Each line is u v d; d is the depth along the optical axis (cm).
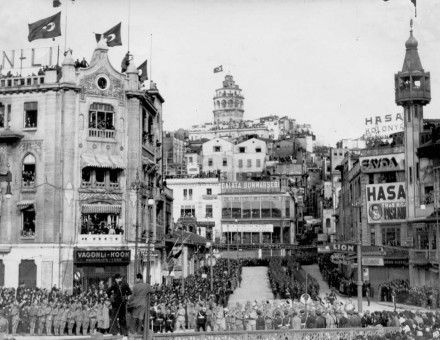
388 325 3831
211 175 13238
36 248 5894
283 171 16700
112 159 6197
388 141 9962
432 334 3331
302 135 19512
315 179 16875
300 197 15325
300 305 4231
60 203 5962
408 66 7606
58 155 6025
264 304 4200
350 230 9300
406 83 7575
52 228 5928
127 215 6206
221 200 12556
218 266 9081
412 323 3597
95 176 6153
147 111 6850
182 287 5594
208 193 12612
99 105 6219
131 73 6391
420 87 7512
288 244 11856
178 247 7431
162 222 7606
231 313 4112
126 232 6172
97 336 2625
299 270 8606
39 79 6141
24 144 6088
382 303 6450
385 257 7306
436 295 5741
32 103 6122
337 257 6234
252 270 9806
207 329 4156
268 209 12450
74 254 5862
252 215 12481
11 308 3859
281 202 12450
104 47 6291
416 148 7494
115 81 6316
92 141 6144
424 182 7288
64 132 6050
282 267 9025
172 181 12681
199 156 15825
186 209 12600
